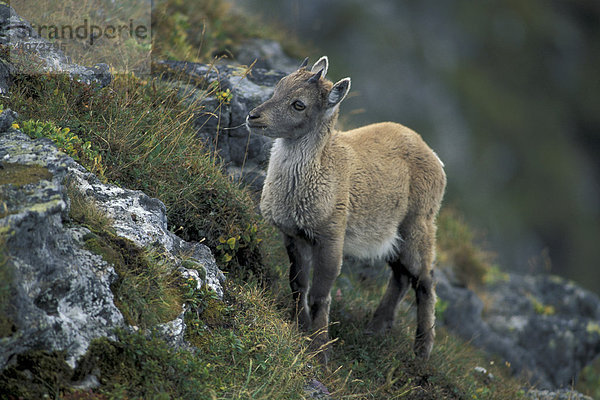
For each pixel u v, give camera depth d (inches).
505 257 2775.6
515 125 3154.5
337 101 708.7
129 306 518.6
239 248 740.0
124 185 676.7
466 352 1008.9
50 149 561.9
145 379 482.0
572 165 3294.8
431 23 3161.9
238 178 866.8
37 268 463.5
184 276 581.6
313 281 730.8
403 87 2748.5
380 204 792.3
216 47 1262.3
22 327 432.8
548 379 1231.5
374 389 702.5
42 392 430.0
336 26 2792.8
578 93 3540.8
